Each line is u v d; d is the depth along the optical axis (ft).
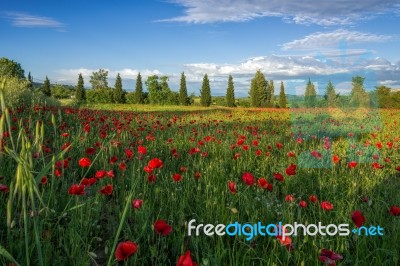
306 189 17.13
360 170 20.38
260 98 224.33
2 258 8.79
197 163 20.76
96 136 27.66
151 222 11.88
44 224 10.70
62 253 10.35
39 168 15.05
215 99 245.86
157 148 25.76
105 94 223.10
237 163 21.70
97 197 12.42
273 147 28.55
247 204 13.11
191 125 45.68
